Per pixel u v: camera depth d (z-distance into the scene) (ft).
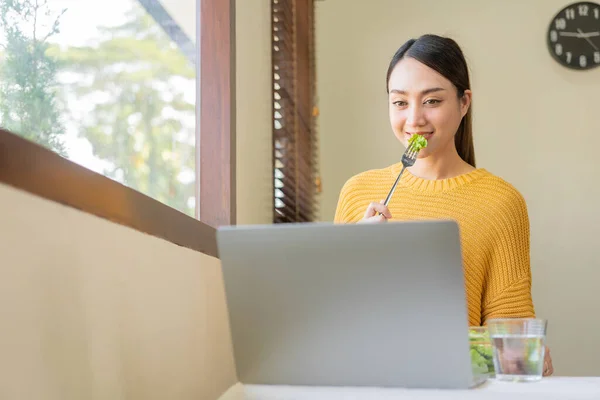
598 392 3.01
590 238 11.00
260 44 8.50
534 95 11.38
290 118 9.32
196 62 7.27
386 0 12.00
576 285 10.94
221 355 5.55
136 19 6.48
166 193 6.84
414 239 2.97
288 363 3.27
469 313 5.44
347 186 6.36
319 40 12.01
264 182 8.57
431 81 5.63
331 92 11.93
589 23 11.40
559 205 11.13
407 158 5.46
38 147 3.03
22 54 4.80
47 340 3.04
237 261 3.22
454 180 5.88
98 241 3.57
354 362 3.18
